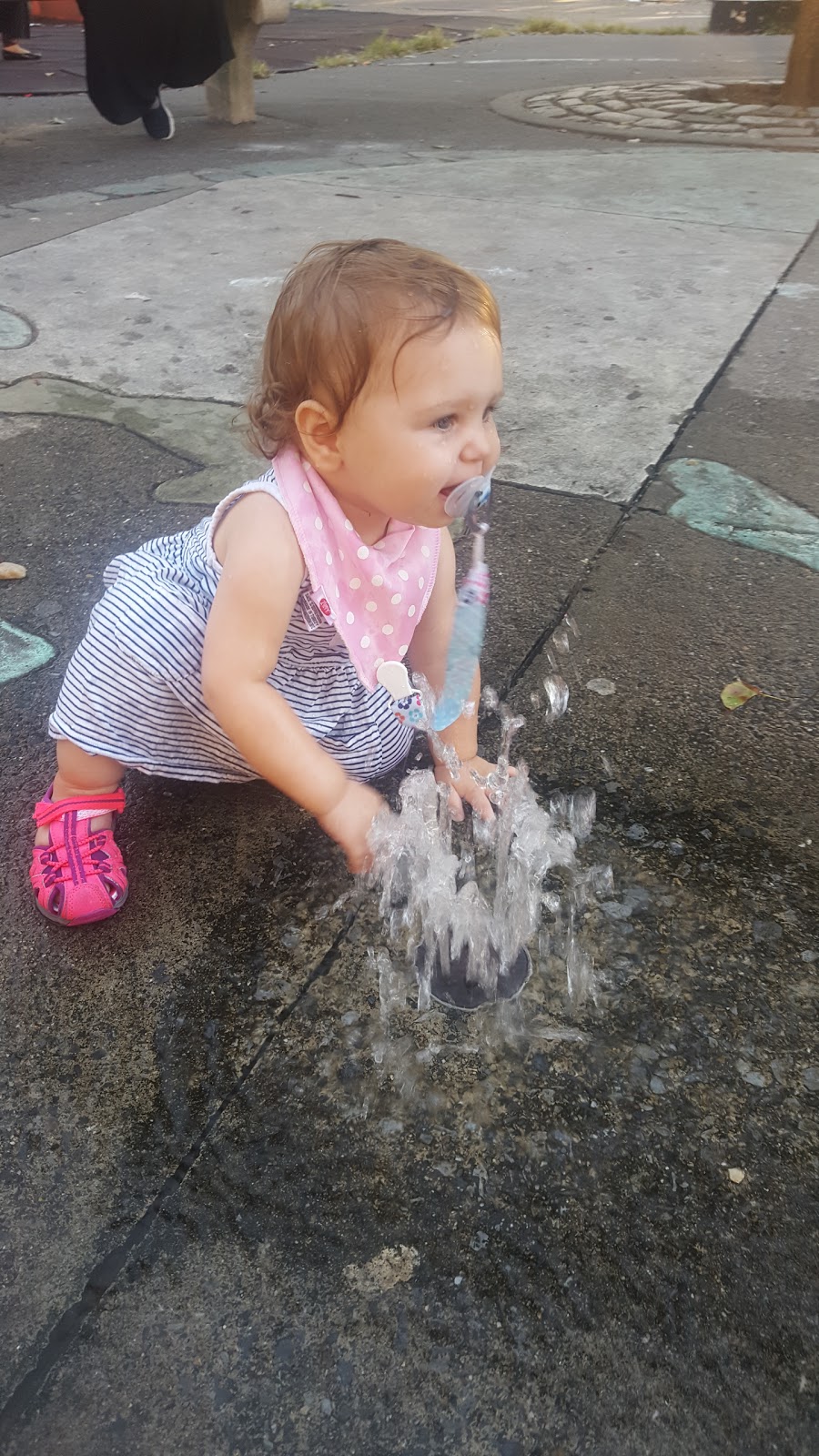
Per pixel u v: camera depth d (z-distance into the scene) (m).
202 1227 1.08
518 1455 0.93
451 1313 1.02
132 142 6.07
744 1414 0.95
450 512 1.17
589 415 2.80
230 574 1.25
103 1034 1.26
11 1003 1.30
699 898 1.43
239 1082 1.21
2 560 2.19
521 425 2.75
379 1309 1.02
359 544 1.29
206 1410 0.96
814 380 2.98
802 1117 1.18
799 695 1.83
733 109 6.88
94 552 2.22
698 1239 1.07
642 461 2.59
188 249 4.03
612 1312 1.02
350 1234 1.08
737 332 3.29
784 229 4.29
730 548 2.25
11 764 1.67
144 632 1.34
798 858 1.50
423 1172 1.13
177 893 1.45
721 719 1.77
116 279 3.72
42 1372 0.98
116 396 2.89
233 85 6.46
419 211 4.54
